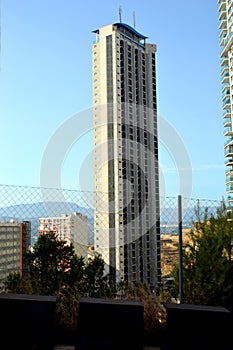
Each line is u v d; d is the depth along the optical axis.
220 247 4.46
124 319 3.00
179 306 3.07
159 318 3.79
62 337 3.64
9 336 2.95
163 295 4.35
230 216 4.68
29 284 4.23
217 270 4.35
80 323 3.00
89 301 3.07
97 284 4.63
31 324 2.96
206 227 4.57
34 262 4.55
